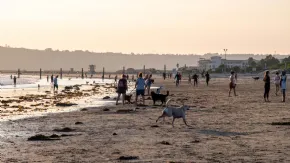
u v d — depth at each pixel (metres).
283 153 17.73
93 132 24.45
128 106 42.38
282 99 50.56
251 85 103.19
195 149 18.78
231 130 24.61
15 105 49.16
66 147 19.64
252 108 38.75
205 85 105.75
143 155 17.56
